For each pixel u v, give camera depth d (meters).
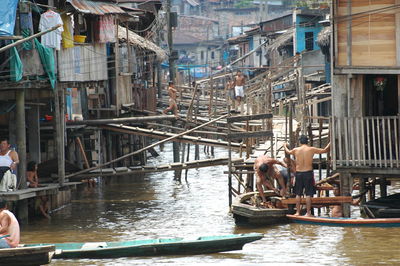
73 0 62.81
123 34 88.31
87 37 70.31
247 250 43.16
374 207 49.12
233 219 55.75
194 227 52.66
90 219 57.44
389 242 44.09
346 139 49.03
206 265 39.72
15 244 39.69
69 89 74.56
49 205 60.84
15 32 52.75
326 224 49.31
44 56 55.03
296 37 138.62
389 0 48.44
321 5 130.38
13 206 55.16
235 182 81.56
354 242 44.31
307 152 50.56
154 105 101.25
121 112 84.69
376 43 48.75
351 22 49.00
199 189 76.25
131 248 41.59
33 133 60.72
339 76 49.59
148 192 74.50
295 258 40.88
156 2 127.12
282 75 128.62
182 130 84.12
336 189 52.16
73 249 41.72
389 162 48.31
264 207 53.06
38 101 62.31
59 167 58.03
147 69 119.75
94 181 79.44
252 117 58.22
